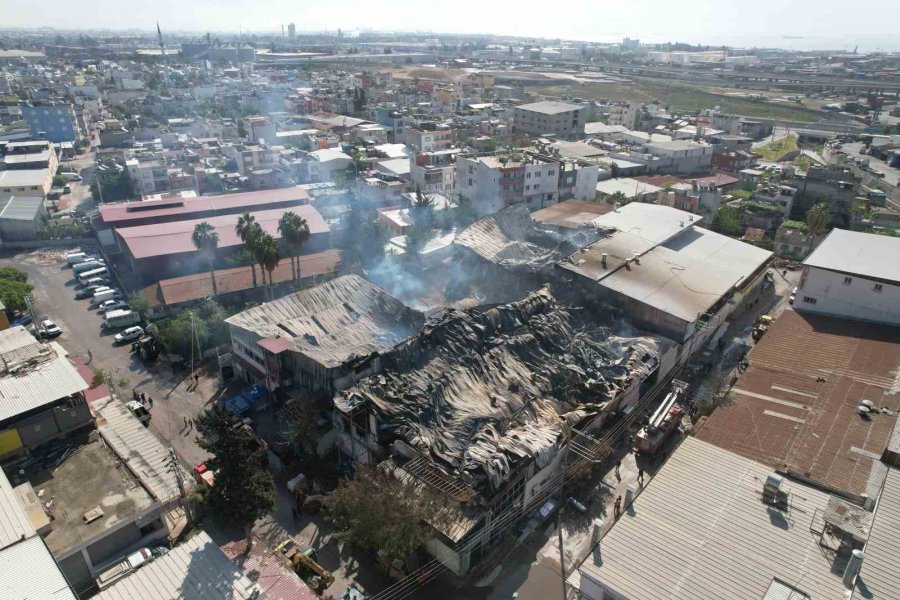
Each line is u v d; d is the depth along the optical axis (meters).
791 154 182.50
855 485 42.47
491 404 56.66
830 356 62.09
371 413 52.41
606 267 78.31
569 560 46.66
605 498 52.69
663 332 70.75
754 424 50.66
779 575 34.62
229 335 74.31
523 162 122.62
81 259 106.81
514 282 81.31
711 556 36.12
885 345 64.00
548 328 67.75
